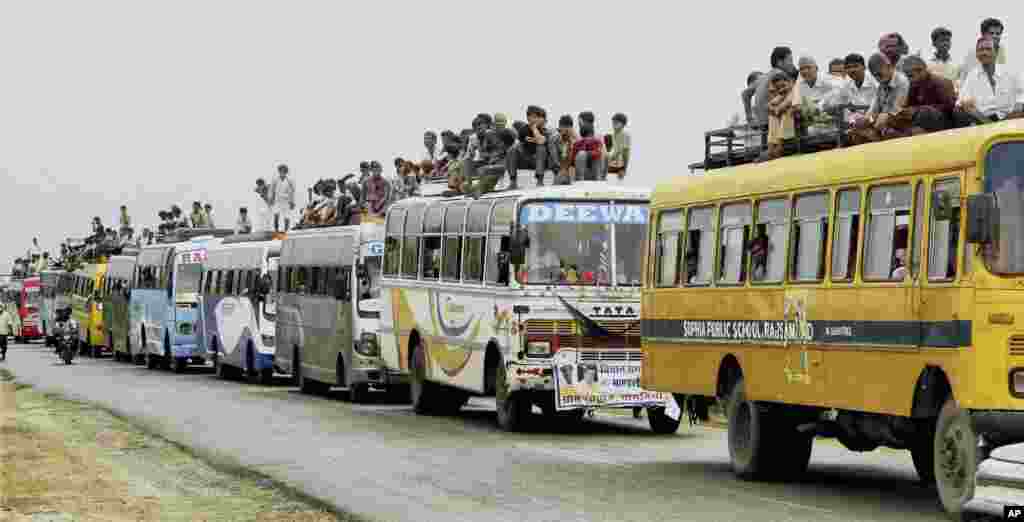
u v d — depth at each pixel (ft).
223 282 203.31
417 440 109.19
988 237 62.64
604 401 112.16
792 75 98.17
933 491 77.82
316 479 85.66
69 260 341.82
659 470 88.84
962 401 63.87
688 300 90.38
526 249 113.39
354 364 149.79
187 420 128.77
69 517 70.69
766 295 81.51
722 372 87.10
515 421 116.47
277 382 192.95
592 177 124.36
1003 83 82.12
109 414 136.05
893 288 69.77
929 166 67.46
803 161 79.05
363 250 151.02
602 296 112.98
